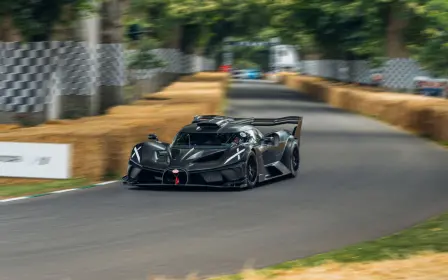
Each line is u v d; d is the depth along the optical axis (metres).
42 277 25.08
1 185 48.91
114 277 24.95
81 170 49.81
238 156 45.41
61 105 83.81
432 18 120.00
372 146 72.81
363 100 119.25
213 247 29.64
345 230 33.31
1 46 77.38
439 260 24.55
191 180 45.00
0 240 31.27
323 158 63.19
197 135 47.59
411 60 133.75
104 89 97.88
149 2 129.50
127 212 38.00
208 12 177.00
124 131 52.09
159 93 117.25
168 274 25.27
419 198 42.59
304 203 40.69
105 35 97.81
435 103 91.94
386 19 134.50
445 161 61.41
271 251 28.94
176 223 34.94
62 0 72.81
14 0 71.44
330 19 152.25
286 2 158.88
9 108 77.31
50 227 34.06
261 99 164.62
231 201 41.41
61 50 82.81
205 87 135.88
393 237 31.17
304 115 116.19
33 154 49.47
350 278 22.20
